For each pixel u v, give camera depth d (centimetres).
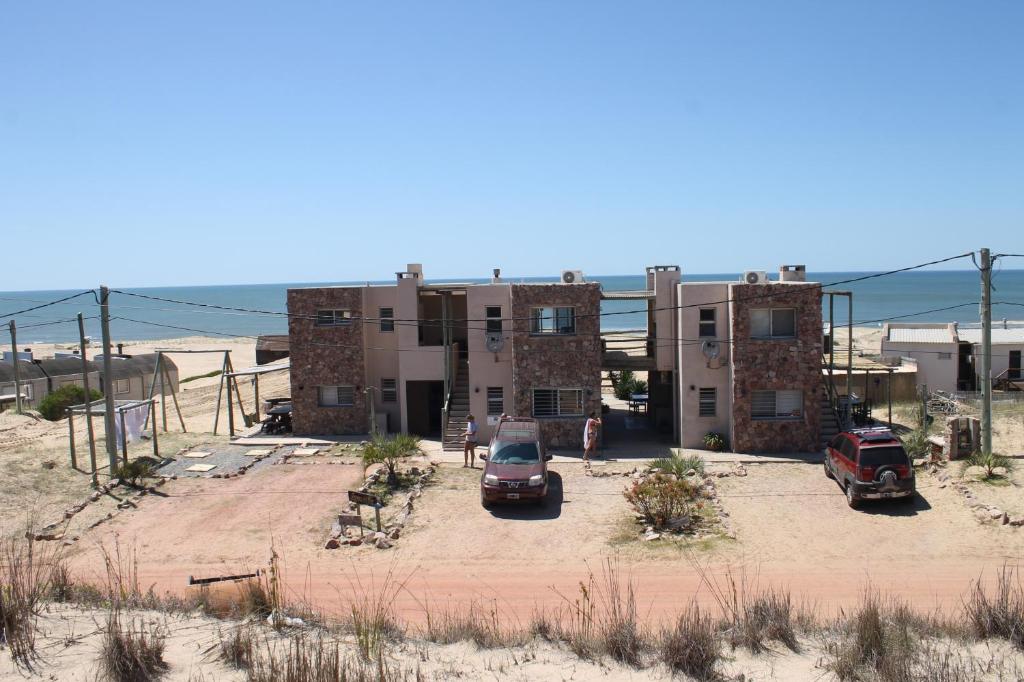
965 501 1972
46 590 1148
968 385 4072
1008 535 1755
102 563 1725
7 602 927
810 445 2770
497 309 3019
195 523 2039
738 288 2756
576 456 2781
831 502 2108
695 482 2323
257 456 2811
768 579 1555
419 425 3312
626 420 3591
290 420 3378
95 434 3203
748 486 2302
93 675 819
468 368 3284
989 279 2225
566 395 2920
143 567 1709
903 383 3756
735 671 934
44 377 4394
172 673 854
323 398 3228
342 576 1631
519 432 2392
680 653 930
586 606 1370
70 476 2462
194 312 19012
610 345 4541
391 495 2275
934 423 3020
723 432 2862
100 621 1012
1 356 7056
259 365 4297
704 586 1521
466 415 3052
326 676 788
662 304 2950
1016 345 4134
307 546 1847
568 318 2922
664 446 2939
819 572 1592
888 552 1705
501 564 1702
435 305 3588
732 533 1869
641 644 1023
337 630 1060
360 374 3167
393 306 3183
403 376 3158
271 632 1034
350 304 3153
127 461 2527
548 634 1082
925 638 1033
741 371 2762
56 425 3578
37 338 12438
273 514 2109
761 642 1022
